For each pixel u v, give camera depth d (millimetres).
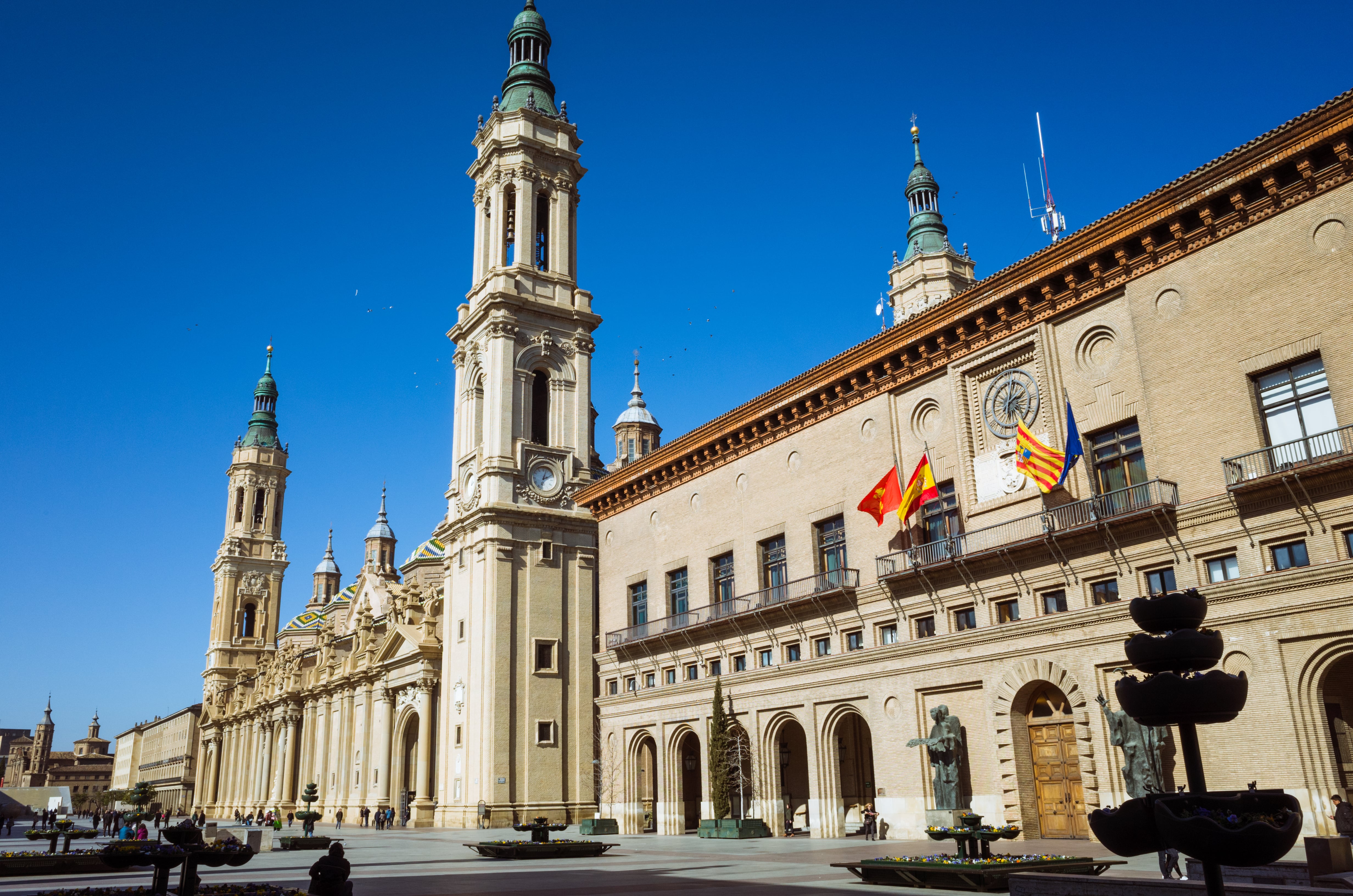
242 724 133250
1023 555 34969
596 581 69875
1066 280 35219
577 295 74438
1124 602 31438
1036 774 34062
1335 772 26547
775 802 44438
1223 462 29531
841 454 44031
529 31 79500
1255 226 30344
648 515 56469
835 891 22078
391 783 79625
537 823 38469
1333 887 17531
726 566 50344
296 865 36906
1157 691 13039
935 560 37469
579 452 71312
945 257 104250
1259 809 12273
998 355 37500
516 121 75750
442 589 77062
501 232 73500
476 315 72562
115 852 19828
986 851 22938
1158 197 32188
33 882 30516
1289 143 29062
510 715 63188
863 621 41219
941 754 35688
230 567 147250
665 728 51531
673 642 52031
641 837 48688
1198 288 31547
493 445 68250
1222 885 12312
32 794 110062
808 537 45000
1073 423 33500
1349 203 28125
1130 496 32500
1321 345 28297
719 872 27828
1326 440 27938
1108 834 13320
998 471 37062
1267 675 27969
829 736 41938
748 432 49219
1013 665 34531
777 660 45281
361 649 91125
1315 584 27219
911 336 40656
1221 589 29219
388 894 22562
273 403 158000
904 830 37594
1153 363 32375
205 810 139625
